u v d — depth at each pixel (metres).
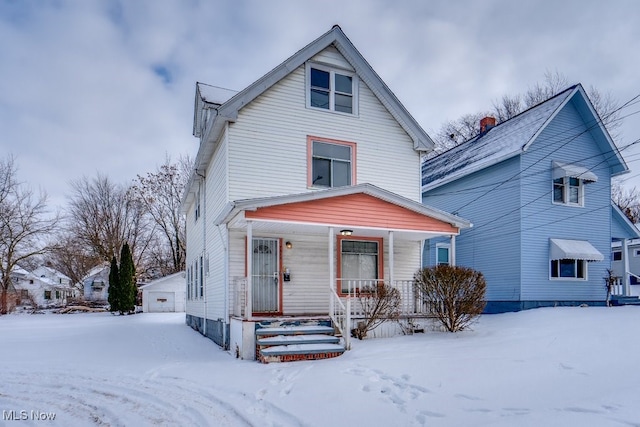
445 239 18.11
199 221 15.03
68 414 5.29
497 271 15.78
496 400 4.67
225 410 5.11
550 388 5.06
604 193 16.92
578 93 16.05
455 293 10.19
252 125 10.77
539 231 15.24
